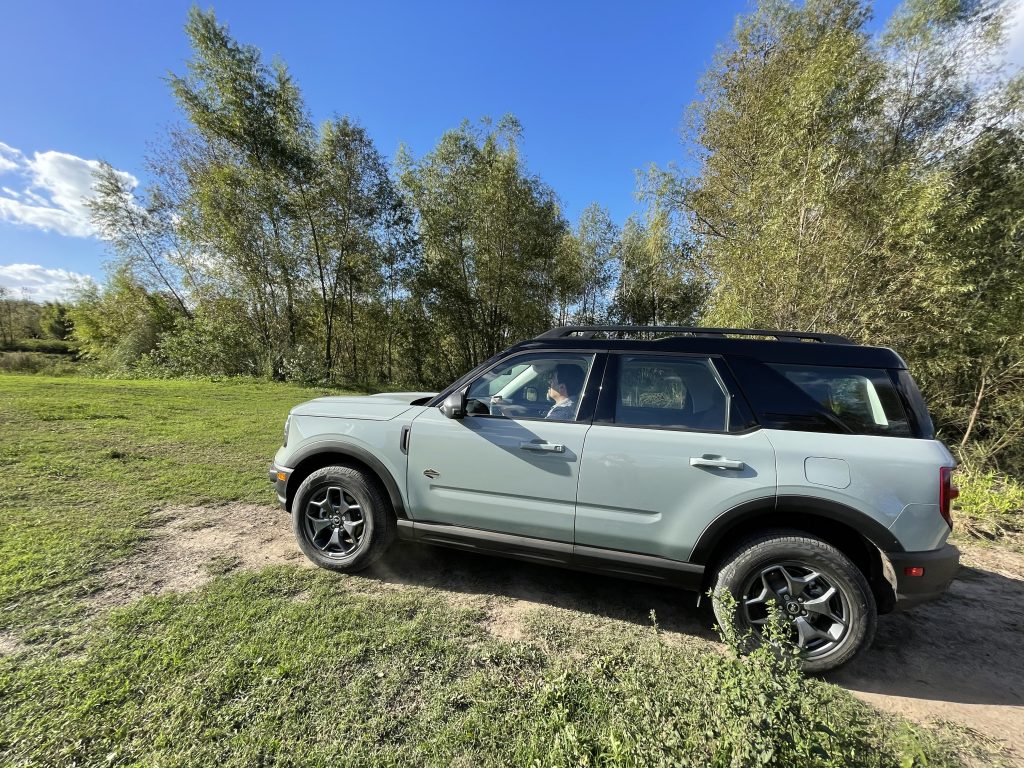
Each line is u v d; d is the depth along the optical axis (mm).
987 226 5734
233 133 16438
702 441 2572
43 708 1897
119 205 18469
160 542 3531
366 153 18812
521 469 2838
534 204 21172
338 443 3248
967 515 4758
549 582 3248
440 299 21875
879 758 1790
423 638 2529
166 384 14484
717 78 10523
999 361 5930
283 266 18031
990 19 7547
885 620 2994
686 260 12648
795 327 6836
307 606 2766
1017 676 2477
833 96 6367
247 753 1752
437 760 1768
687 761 1529
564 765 1657
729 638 2061
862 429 2465
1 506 4004
